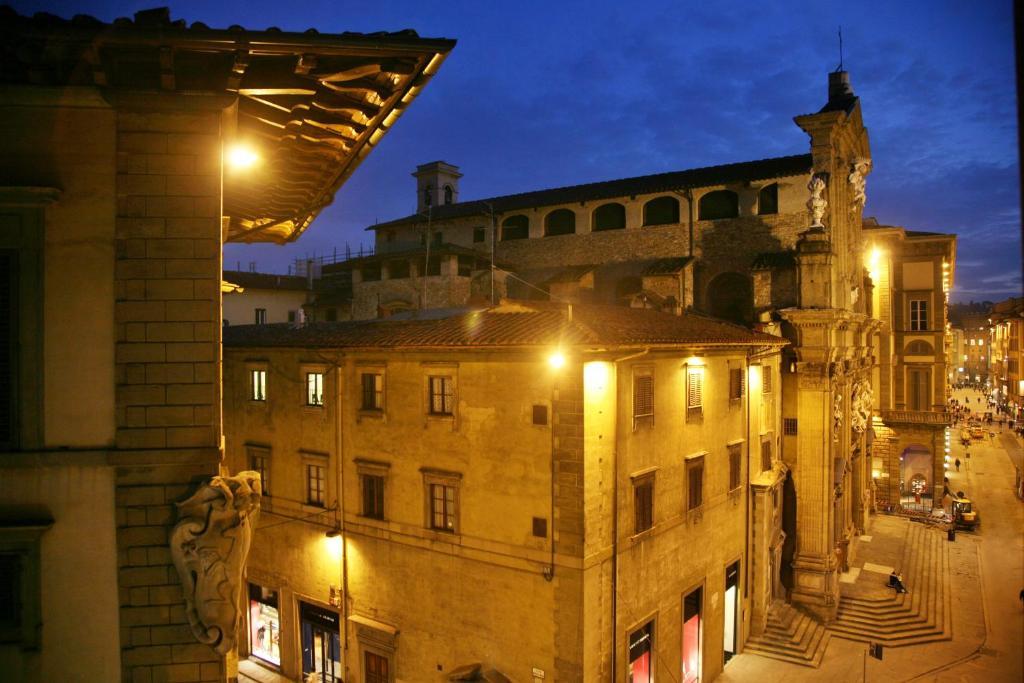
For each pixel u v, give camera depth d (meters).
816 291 36.91
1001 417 103.88
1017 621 34.50
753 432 32.88
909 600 36.09
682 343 25.27
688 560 26.91
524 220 49.12
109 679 9.53
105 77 9.23
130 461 9.53
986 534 49.41
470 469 23.67
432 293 46.75
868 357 51.28
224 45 8.91
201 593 9.40
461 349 23.25
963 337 166.12
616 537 22.42
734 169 43.44
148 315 9.66
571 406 21.34
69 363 9.50
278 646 29.92
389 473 25.83
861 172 45.66
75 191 9.52
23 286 9.38
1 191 9.10
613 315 26.84
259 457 30.62
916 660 30.67
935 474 56.03
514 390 22.66
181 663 9.66
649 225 44.12
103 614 9.55
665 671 25.23
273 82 9.81
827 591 35.22
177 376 9.72
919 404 59.28
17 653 9.34
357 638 26.59
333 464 27.58
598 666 21.61
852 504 48.03
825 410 36.59
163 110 9.66
